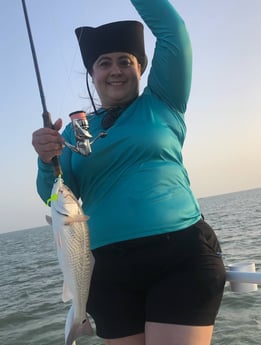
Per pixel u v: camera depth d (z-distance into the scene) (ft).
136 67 3.53
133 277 3.11
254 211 53.06
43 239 78.13
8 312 15.21
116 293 3.22
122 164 3.18
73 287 2.98
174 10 3.28
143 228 3.03
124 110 3.44
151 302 3.01
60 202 2.94
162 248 3.02
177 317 2.88
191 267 2.98
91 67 3.61
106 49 3.43
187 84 3.34
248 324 9.12
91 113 3.65
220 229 31.73
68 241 2.94
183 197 3.16
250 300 10.48
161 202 3.07
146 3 3.25
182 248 3.01
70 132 3.59
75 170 3.37
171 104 3.41
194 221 3.14
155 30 3.30
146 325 2.99
